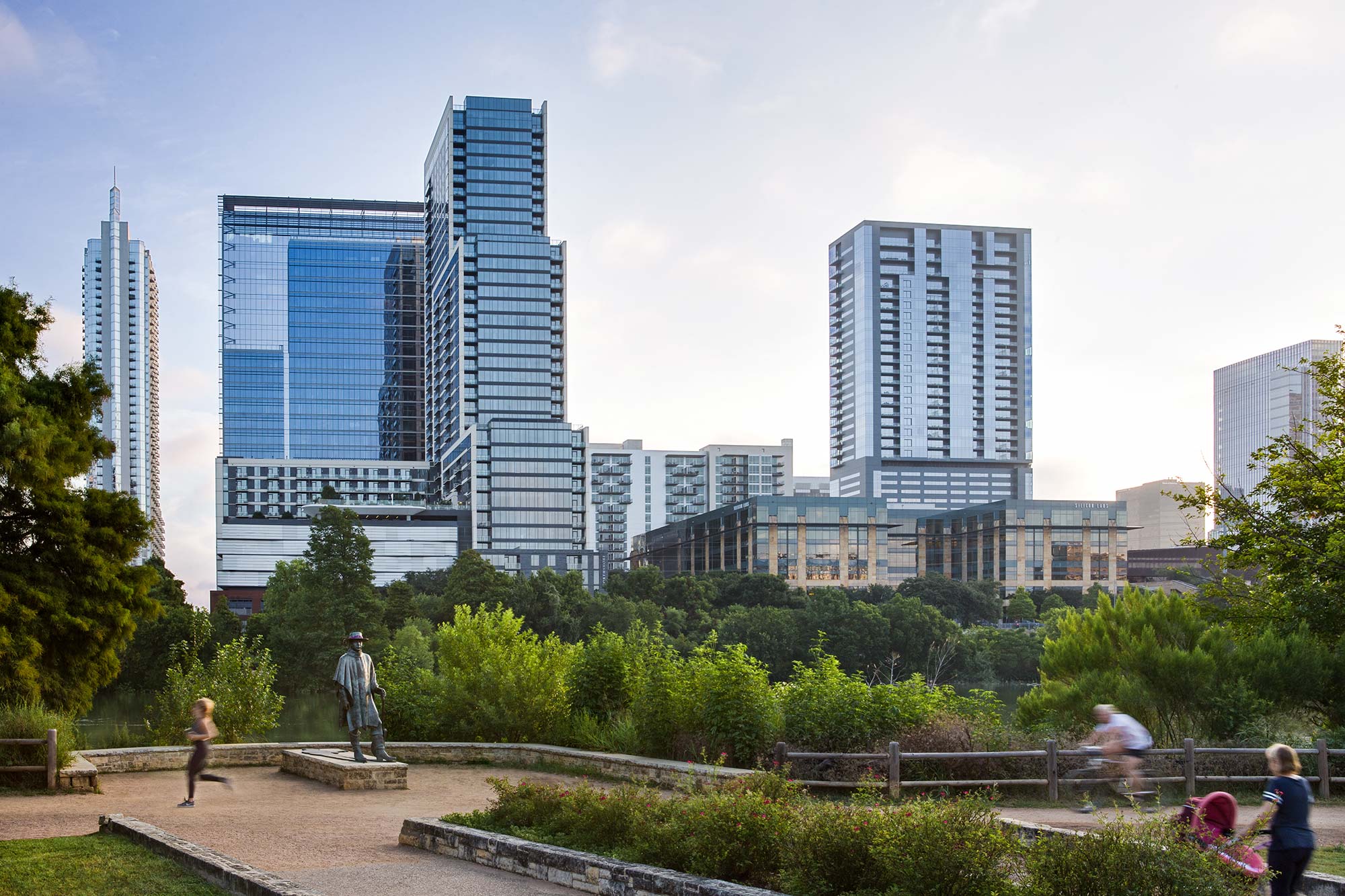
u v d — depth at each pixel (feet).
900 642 359.87
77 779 57.36
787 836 32.73
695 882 30.60
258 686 85.66
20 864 34.63
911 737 55.88
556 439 575.79
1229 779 53.42
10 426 83.51
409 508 596.70
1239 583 80.28
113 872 33.63
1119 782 52.19
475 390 629.51
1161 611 80.38
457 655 98.89
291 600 280.31
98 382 100.17
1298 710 73.20
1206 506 82.58
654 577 448.24
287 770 67.77
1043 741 58.90
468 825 42.06
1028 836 34.27
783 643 346.13
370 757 65.92
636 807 38.73
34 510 90.38
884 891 29.53
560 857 34.60
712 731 59.06
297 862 38.04
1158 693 72.28
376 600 272.72
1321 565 72.49
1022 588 551.18
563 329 645.10
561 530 571.28
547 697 78.28
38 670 88.63
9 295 93.50
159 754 67.62
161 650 250.57
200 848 36.04
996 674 371.97
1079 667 80.18
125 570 97.50
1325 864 37.19
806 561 577.02
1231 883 26.94
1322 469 77.66
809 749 57.21
